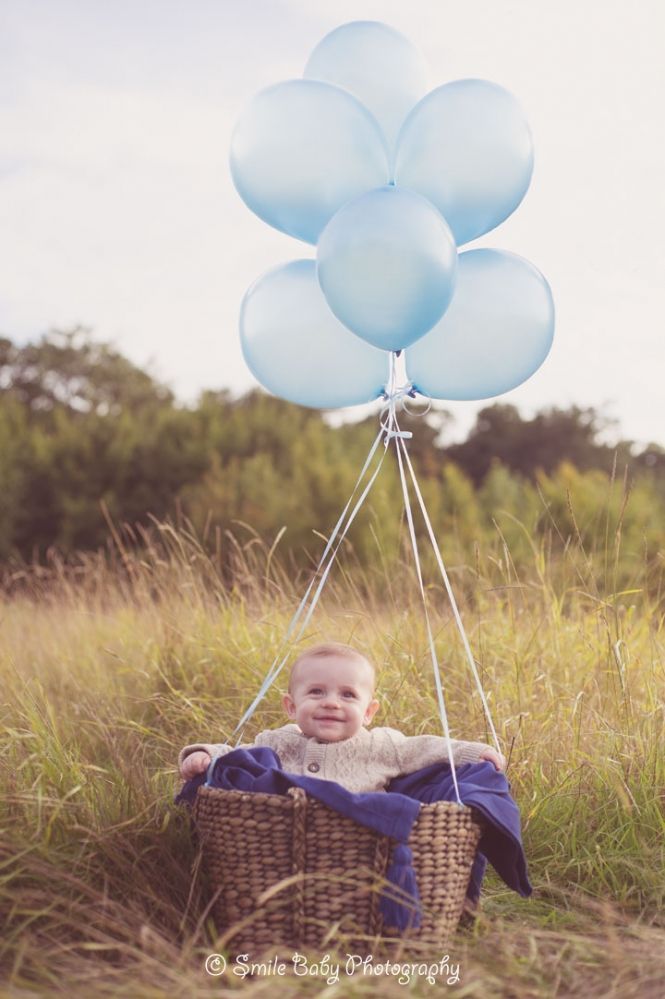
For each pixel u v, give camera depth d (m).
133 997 2.25
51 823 2.95
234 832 2.72
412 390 3.60
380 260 3.03
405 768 3.19
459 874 2.79
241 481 13.80
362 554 11.53
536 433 21.91
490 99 3.41
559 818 3.63
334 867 2.70
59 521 15.58
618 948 2.64
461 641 5.09
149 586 6.72
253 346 3.61
